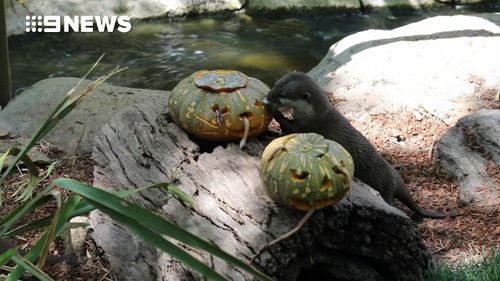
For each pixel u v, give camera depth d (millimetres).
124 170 1939
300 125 2020
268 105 1893
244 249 1619
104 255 1954
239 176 1763
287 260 1614
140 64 3914
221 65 3879
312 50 4129
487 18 3555
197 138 1920
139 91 2840
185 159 1862
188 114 1857
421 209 2203
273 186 1627
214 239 1655
